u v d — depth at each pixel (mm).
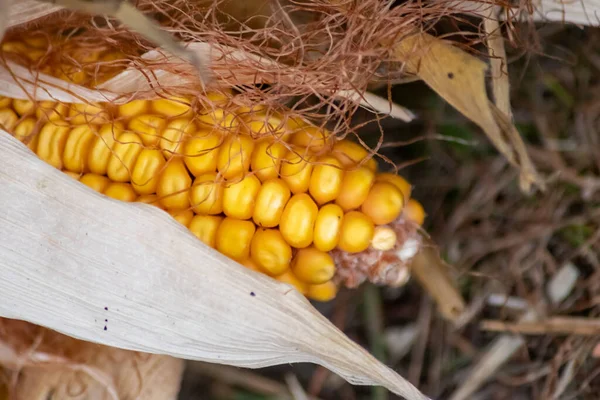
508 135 319
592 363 341
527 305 347
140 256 283
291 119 292
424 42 295
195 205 285
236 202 282
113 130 287
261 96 289
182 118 287
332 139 289
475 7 299
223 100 289
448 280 336
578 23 311
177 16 298
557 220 350
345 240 283
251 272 284
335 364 287
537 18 312
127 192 290
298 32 291
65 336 315
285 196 282
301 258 285
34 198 282
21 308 286
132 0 291
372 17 289
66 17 293
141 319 285
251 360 290
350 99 293
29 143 291
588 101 351
